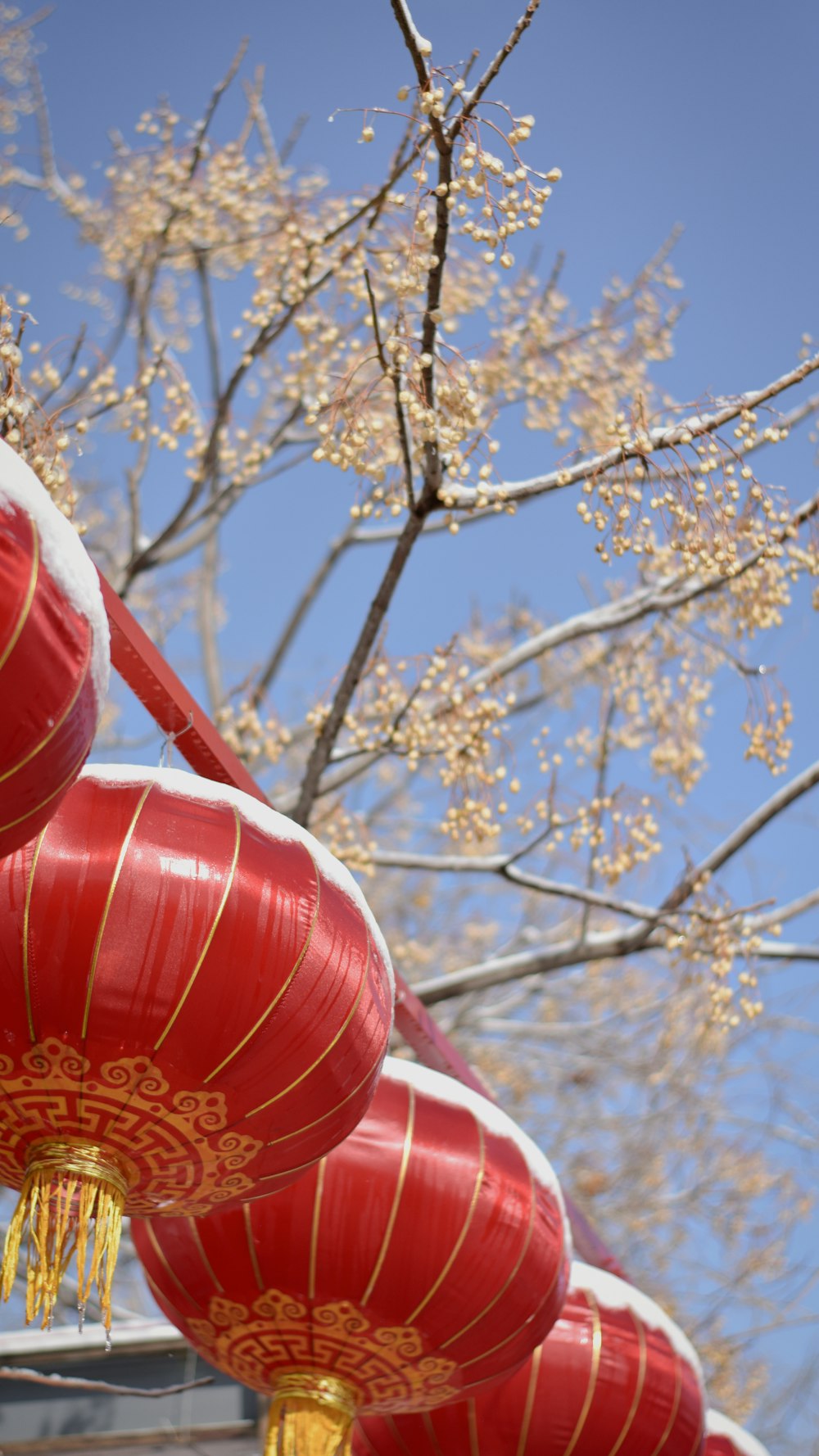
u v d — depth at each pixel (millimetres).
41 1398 5621
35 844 3014
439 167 4457
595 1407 4449
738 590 6051
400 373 4855
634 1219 11930
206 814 3174
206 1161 3250
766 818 6914
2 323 4172
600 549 4777
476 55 4254
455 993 8188
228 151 7797
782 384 4711
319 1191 3748
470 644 8930
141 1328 5859
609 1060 12336
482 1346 3893
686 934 6867
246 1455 5535
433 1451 4539
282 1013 3080
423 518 5480
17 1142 3213
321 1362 3916
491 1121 4012
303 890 3168
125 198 8359
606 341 8172
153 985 2979
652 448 4711
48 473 4246
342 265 6680
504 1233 3803
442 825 6199
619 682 7457
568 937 12680
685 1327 11453
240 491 8562
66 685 2590
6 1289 3033
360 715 6793
